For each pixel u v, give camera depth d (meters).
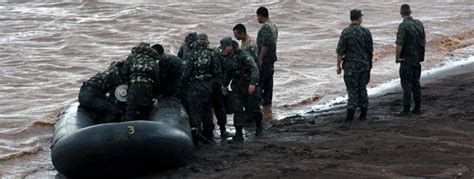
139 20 88.44
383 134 34.00
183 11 94.19
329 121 39.59
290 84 54.75
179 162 30.02
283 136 36.09
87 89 33.88
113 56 69.25
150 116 33.16
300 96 50.34
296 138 35.28
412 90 38.62
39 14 94.56
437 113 38.31
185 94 35.16
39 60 66.25
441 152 29.22
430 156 28.67
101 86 34.19
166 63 34.62
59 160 28.81
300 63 63.50
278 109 46.34
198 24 86.25
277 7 96.56
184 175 29.27
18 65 64.00
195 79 34.47
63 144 28.69
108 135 28.30
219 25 86.88
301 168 28.72
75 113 33.03
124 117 33.50
